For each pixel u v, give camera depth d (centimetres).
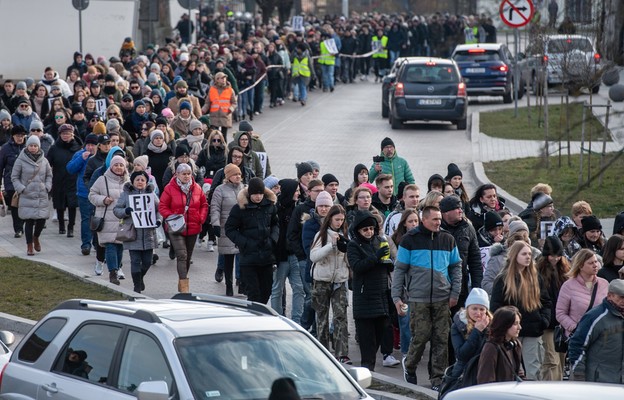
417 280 3095
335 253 3325
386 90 9438
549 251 3045
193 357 2014
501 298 2953
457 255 3128
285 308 3959
